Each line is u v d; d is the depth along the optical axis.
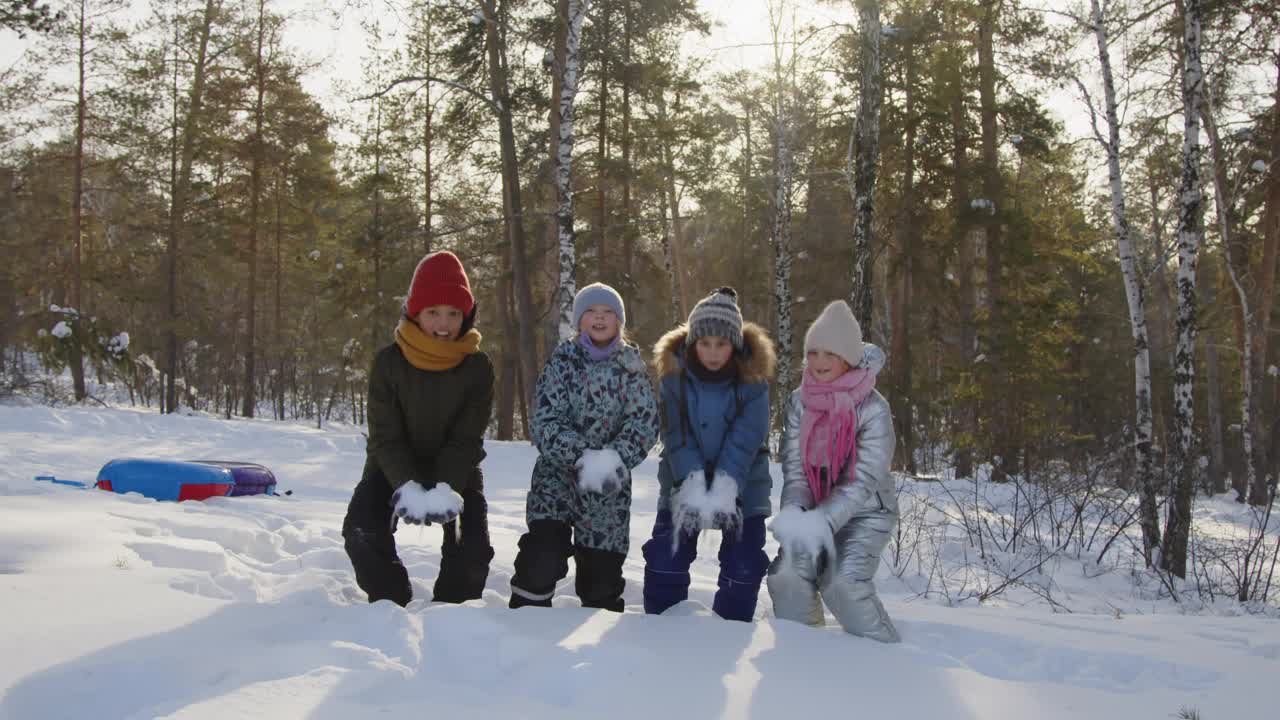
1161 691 2.96
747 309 32.56
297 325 40.28
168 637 2.82
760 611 4.30
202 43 26.22
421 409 3.68
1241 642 3.71
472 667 2.77
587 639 2.99
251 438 14.35
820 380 3.64
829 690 2.70
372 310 26.84
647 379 3.70
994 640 3.46
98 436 13.33
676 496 3.58
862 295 10.66
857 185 10.83
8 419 13.73
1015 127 19.05
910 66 19.41
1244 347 21.44
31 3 18.44
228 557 4.49
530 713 2.40
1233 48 11.87
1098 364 30.83
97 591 3.35
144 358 20.52
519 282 19.72
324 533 5.61
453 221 26.20
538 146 22.09
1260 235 21.28
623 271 24.03
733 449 3.67
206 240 27.11
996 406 17.75
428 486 3.69
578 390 3.68
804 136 19.77
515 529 6.86
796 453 3.68
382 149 25.88
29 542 4.15
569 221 14.04
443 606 3.24
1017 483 9.27
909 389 19.80
